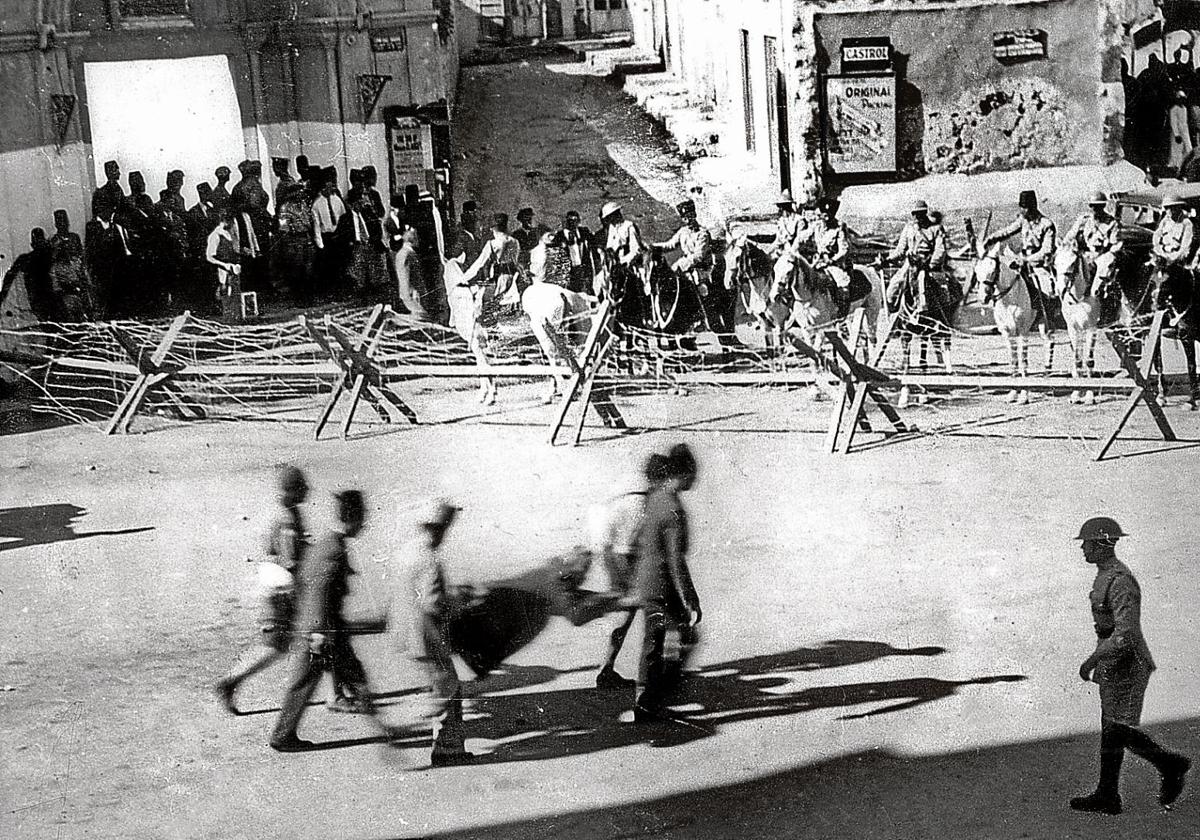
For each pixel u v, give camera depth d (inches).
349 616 403.9
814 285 667.4
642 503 345.1
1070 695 337.7
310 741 335.9
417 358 761.0
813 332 665.0
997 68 800.9
